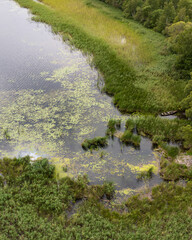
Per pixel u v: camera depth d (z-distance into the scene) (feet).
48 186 48.26
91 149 58.23
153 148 59.11
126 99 72.43
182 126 62.18
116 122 65.21
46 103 72.54
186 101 64.75
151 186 50.06
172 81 79.15
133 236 39.24
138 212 43.73
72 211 44.98
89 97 75.72
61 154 57.00
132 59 92.27
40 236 39.32
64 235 39.52
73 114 68.90
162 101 70.64
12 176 49.75
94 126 65.16
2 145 58.95
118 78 81.71
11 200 44.50
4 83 80.69
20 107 70.54
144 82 79.82
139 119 65.41
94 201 46.11
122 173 52.80
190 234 39.93
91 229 40.81
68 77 85.05
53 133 62.59
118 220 42.19
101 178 51.70
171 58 90.07
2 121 65.57
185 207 44.11
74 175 52.03
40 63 92.99
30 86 79.66
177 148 57.36
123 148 58.95
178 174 51.13
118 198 47.60
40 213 43.50
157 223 41.34
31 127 64.13
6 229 39.96
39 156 56.29
